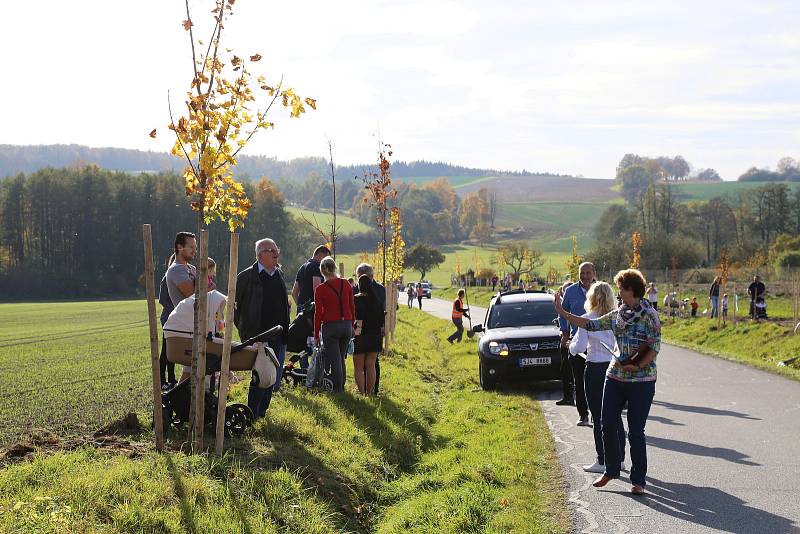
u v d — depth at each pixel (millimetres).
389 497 7891
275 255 11000
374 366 13344
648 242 89875
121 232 121938
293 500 6598
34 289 112500
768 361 23438
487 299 75062
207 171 7770
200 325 7746
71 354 26016
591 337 9016
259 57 7926
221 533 5652
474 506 7062
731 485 8141
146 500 5887
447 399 14430
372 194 25906
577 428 11562
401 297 87500
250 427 8805
